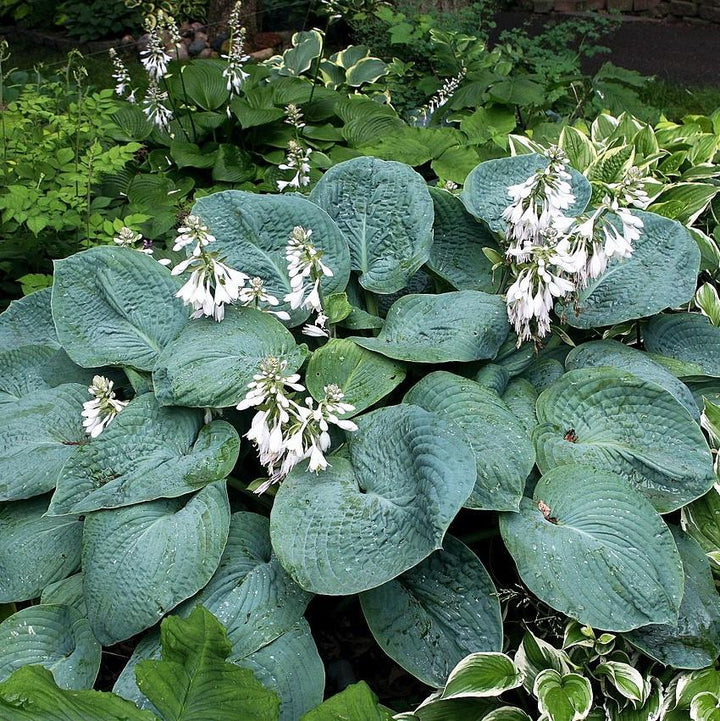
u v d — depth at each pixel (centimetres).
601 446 155
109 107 243
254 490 152
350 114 289
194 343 161
